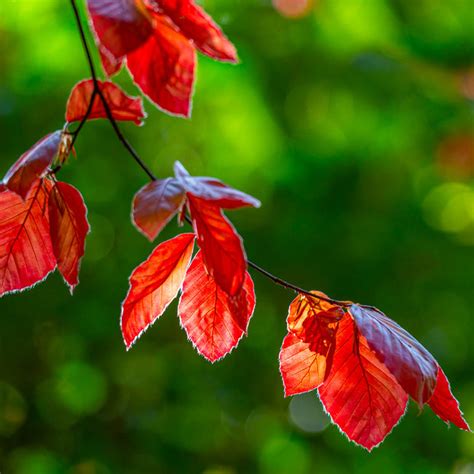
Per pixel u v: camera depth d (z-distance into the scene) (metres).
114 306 8.69
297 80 7.77
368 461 10.15
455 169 8.51
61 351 9.20
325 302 1.84
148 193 1.40
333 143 8.23
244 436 10.42
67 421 9.73
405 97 8.00
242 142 7.88
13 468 9.52
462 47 7.93
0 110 7.64
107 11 1.33
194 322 1.86
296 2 7.69
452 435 9.84
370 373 1.87
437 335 9.50
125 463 9.47
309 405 10.64
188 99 1.53
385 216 8.89
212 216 1.45
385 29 7.86
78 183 8.37
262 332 9.51
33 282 1.87
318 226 8.66
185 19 1.45
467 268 9.30
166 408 9.75
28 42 7.19
